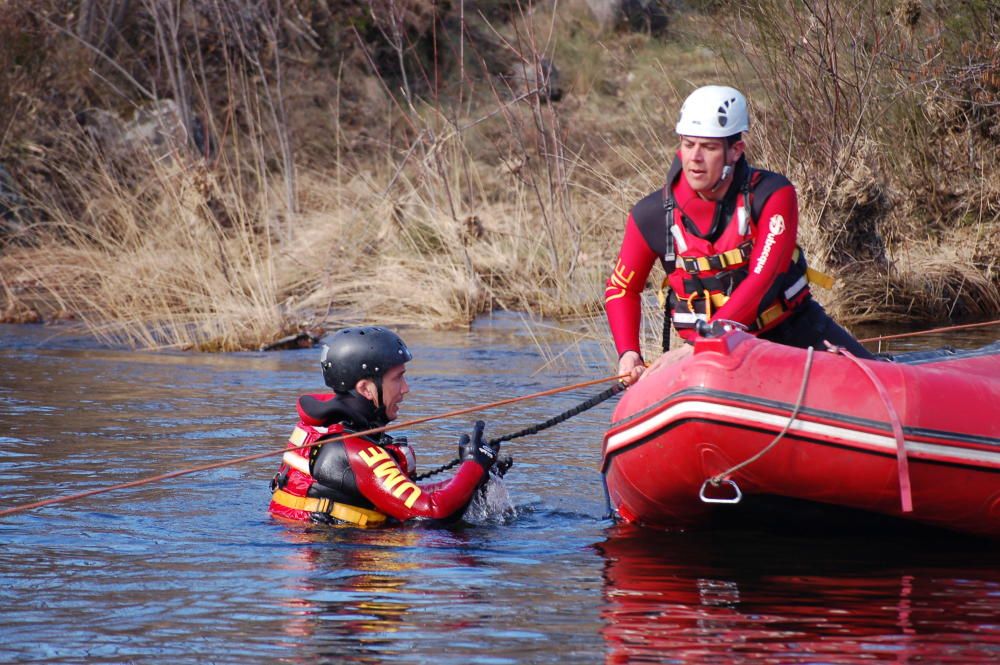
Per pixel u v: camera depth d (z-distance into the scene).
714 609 9.21
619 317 12.62
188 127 35.72
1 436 15.95
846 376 10.73
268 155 39.66
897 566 10.47
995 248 28.17
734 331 10.98
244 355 24.23
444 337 25.77
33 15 39.78
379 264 30.38
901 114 29.64
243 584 9.93
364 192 34.16
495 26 47.38
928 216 29.62
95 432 16.31
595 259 29.19
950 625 8.79
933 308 26.48
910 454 10.53
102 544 11.21
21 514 12.27
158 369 22.17
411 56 46.59
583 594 9.63
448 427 16.77
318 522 12.18
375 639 8.58
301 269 30.08
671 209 12.00
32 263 31.53
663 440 11.04
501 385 20.16
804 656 8.16
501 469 12.86
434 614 9.12
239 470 14.38
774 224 11.62
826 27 26.42
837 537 11.55
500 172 36.12
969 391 10.91
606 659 8.14
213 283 27.53
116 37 41.81
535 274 29.98
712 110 11.50
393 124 43.81
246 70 42.88
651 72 40.16
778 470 10.74
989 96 28.59
